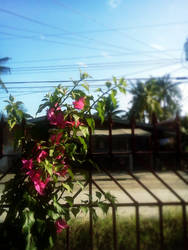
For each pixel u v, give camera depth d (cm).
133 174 164
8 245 139
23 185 153
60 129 152
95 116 169
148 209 242
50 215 144
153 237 177
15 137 155
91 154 167
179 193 264
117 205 165
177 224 183
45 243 141
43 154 150
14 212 142
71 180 161
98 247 179
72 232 200
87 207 160
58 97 163
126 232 190
